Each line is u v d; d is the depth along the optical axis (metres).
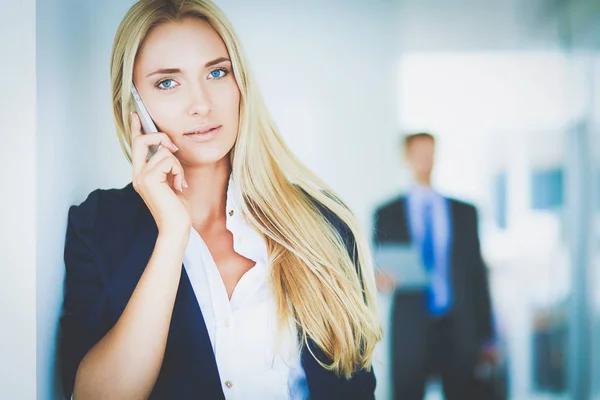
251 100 1.05
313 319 1.04
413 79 2.33
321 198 1.14
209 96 1.01
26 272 0.86
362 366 1.10
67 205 0.98
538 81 2.43
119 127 1.04
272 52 2.01
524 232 2.42
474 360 2.25
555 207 2.48
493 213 2.40
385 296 2.25
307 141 2.15
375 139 2.23
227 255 1.05
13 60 0.85
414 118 2.31
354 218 1.16
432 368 2.25
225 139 1.03
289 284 1.04
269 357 1.00
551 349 2.39
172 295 0.90
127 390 0.88
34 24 0.86
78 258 0.96
